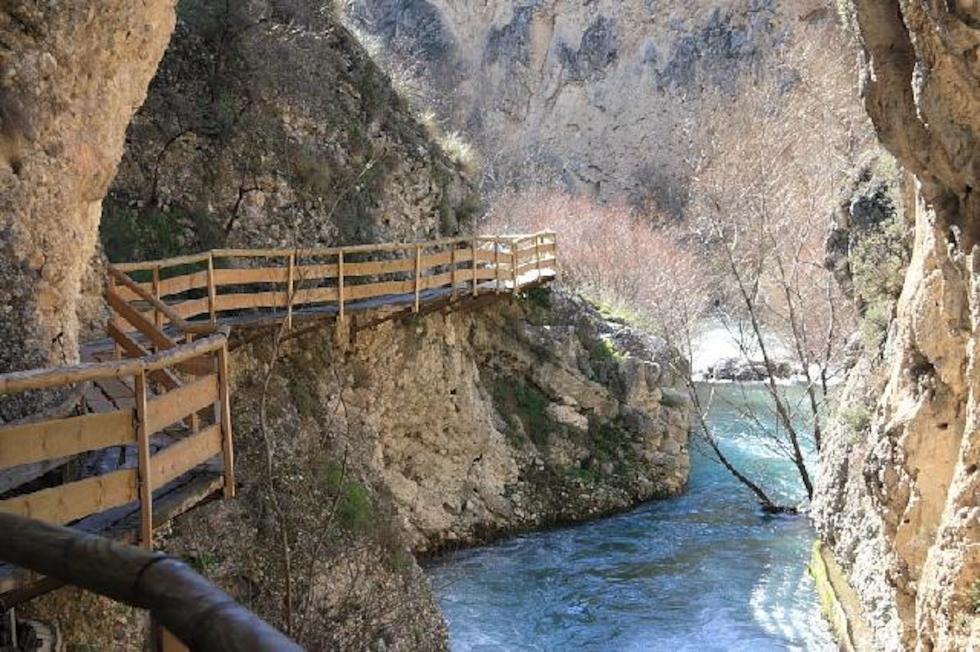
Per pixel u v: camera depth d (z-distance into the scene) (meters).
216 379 6.31
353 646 11.28
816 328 22.86
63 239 7.70
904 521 9.93
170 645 2.11
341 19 20.64
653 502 20.12
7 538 2.56
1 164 7.08
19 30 7.26
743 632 13.73
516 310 20.69
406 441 17.52
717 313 29.81
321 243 17.44
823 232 22.92
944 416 9.43
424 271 19.59
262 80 17.47
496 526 18.30
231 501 11.52
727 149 25.23
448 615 14.50
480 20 52.06
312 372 15.46
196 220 16.19
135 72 9.03
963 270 8.54
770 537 17.70
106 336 11.56
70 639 6.34
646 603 14.86
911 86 8.74
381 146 19.05
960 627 7.97
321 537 8.80
